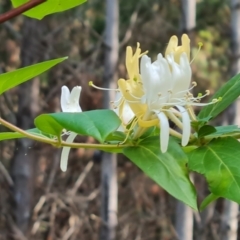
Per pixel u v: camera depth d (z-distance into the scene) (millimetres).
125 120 1546
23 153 6859
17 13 1411
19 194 7012
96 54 7703
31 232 7211
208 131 1503
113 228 6512
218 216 7695
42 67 1312
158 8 8547
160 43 8367
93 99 8023
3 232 7086
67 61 7840
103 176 6555
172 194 1286
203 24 8398
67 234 8102
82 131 1235
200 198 8219
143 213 9469
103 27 8422
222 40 8461
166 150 1389
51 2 1620
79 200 8398
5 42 8273
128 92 1502
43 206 8625
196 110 6688
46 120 1361
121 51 7879
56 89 7539
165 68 1479
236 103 5473
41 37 6629
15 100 8070
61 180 8609
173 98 1491
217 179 1380
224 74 8461
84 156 8820
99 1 8461
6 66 8312
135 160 1384
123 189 9273
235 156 1439
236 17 5398
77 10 8180
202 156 1447
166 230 9047
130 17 8430
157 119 1470
